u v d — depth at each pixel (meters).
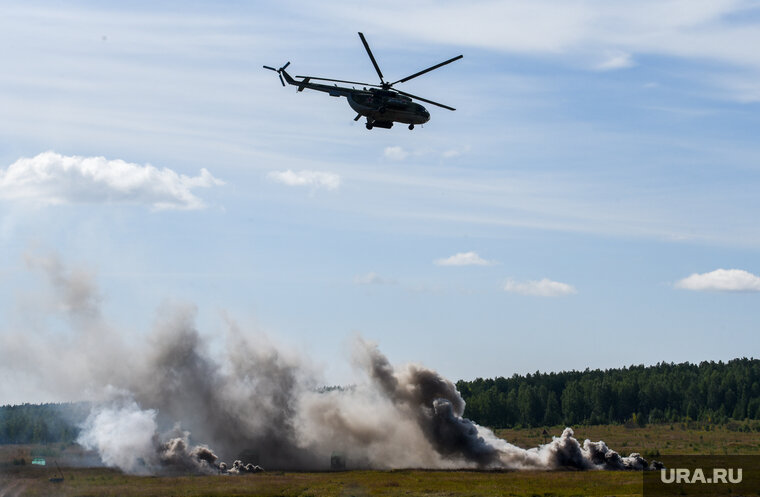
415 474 127.62
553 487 105.12
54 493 100.06
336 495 96.94
